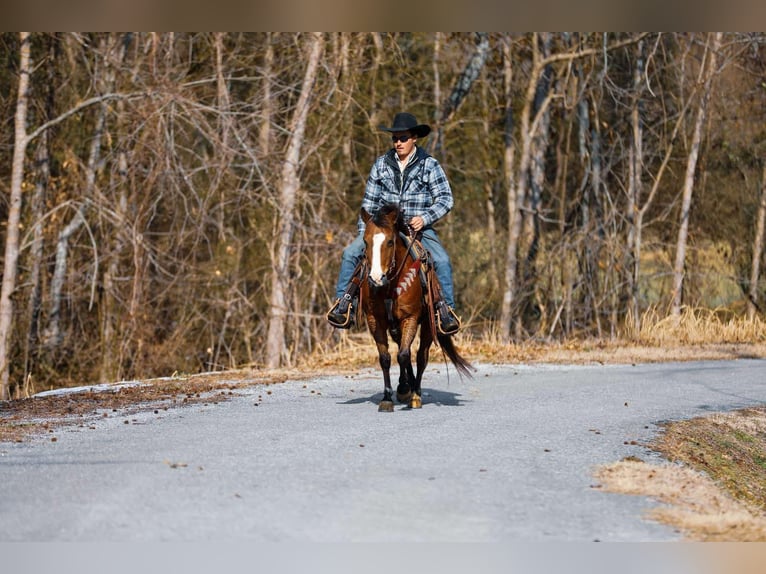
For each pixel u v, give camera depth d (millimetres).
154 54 21672
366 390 12906
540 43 24344
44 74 23156
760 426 11258
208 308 23938
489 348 19234
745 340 21938
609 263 23938
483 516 6230
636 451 8766
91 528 5859
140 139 21219
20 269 23188
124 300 22578
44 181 23250
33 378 22859
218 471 7328
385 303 9984
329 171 23188
